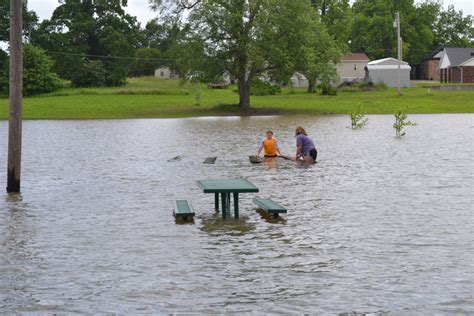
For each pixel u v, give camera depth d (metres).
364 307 8.36
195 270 10.06
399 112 36.62
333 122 48.62
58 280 9.66
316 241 11.77
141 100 75.88
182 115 60.50
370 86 91.75
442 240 11.66
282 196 16.61
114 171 22.50
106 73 106.12
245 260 10.57
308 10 62.84
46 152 29.45
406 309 8.27
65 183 19.77
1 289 9.27
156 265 10.38
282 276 9.68
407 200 15.80
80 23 110.12
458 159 24.30
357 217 13.83
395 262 10.30
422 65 131.00
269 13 60.16
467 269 9.87
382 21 124.31
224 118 56.28
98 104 70.56
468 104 66.75
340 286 9.19
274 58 60.81
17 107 17.97
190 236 12.36
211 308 8.42
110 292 9.10
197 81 63.31
